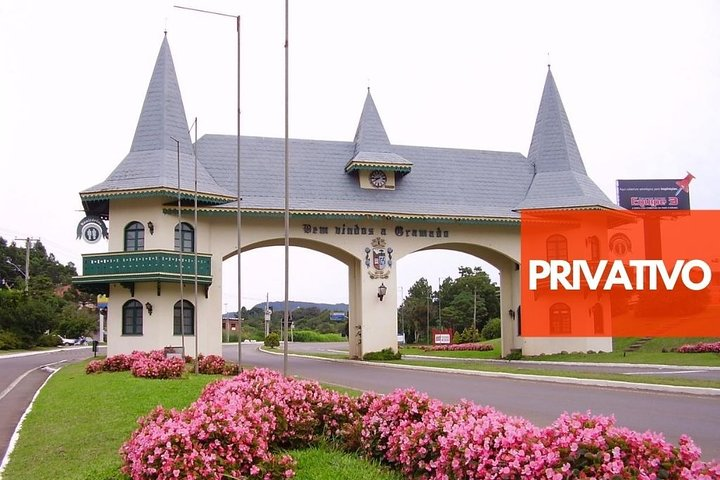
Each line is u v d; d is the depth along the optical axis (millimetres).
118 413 14383
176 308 31953
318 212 33312
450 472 7531
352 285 36969
